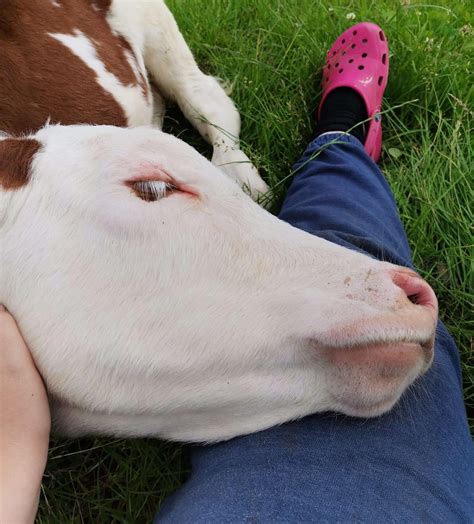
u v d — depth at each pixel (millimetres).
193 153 451
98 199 408
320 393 408
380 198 670
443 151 755
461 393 500
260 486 399
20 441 393
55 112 666
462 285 643
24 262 412
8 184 425
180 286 401
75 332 406
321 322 389
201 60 964
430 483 408
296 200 679
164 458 570
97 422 439
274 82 865
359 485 398
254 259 408
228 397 411
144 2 816
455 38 913
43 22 683
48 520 538
